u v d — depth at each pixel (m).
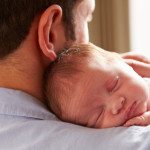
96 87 0.92
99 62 0.95
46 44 0.81
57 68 0.93
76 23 0.88
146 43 1.92
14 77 0.81
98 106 0.91
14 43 0.79
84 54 0.96
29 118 0.78
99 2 2.02
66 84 0.93
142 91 0.93
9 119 0.77
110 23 2.02
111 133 0.71
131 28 1.94
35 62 0.83
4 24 0.78
